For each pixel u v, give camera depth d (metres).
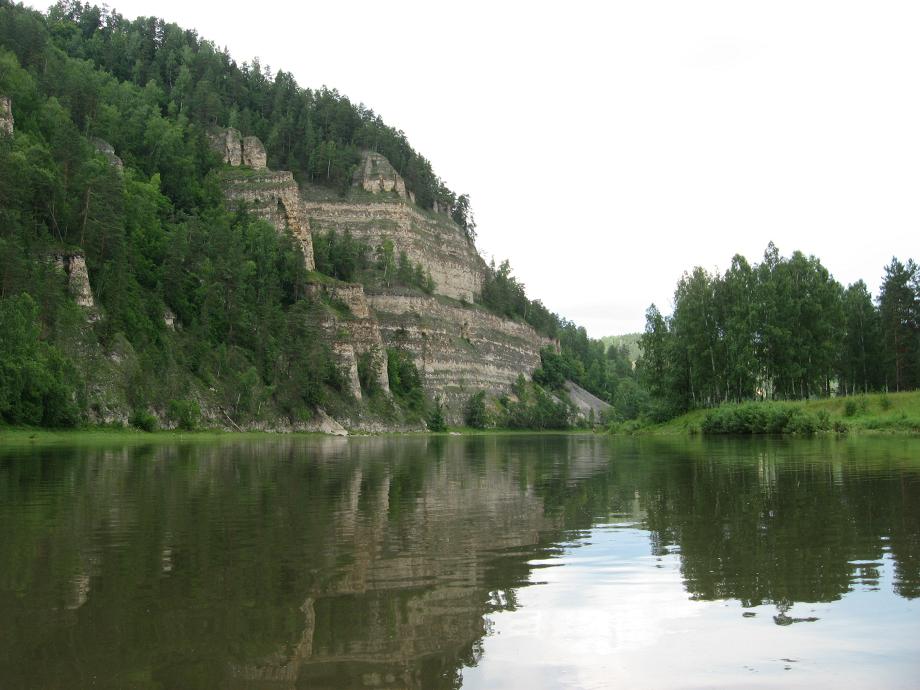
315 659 10.48
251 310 142.25
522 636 11.42
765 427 88.38
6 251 92.25
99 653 10.62
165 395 106.88
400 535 19.59
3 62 146.50
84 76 181.88
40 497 28.14
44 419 86.50
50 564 15.98
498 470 42.97
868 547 17.47
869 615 12.21
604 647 10.89
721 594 13.54
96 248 115.50
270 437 114.38
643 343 120.25
